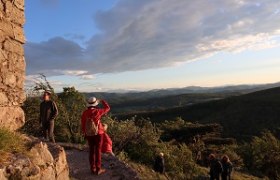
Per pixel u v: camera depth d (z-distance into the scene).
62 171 6.96
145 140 22.11
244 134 85.50
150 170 19.03
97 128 8.44
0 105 6.75
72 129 19.16
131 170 9.23
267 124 88.44
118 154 19.67
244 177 28.59
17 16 7.41
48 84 17.95
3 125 6.66
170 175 21.30
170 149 25.16
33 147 6.21
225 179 18.62
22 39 7.53
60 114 18.53
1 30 6.86
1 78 6.81
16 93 7.33
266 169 38.06
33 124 16.12
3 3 6.97
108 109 8.66
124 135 21.47
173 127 40.72
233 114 100.25
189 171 23.62
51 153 6.98
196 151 35.34
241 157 39.56
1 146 5.64
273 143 39.09
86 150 11.33
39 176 5.83
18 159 5.59
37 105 16.47
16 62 7.34
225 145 41.81
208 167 27.62
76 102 20.42
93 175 8.61
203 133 39.31
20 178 5.37
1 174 5.07
